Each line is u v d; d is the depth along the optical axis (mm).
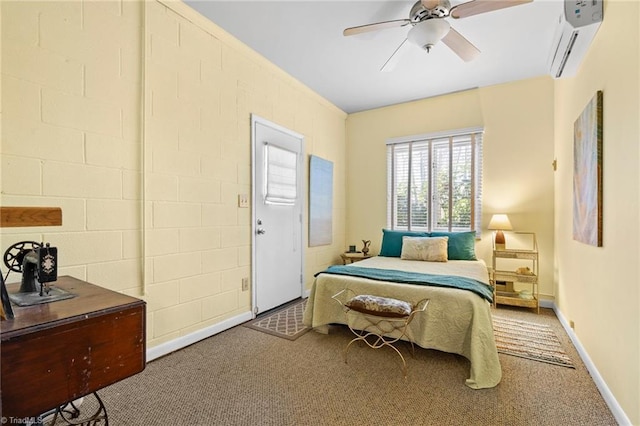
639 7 1389
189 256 2455
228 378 1936
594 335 1971
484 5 1896
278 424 1520
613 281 1666
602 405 1668
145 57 2141
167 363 2129
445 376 1970
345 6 2324
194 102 2488
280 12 2398
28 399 812
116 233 2000
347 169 4887
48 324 857
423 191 4289
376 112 4656
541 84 3557
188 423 1522
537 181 3572
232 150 2844
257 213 3135
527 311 3316
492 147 3811
